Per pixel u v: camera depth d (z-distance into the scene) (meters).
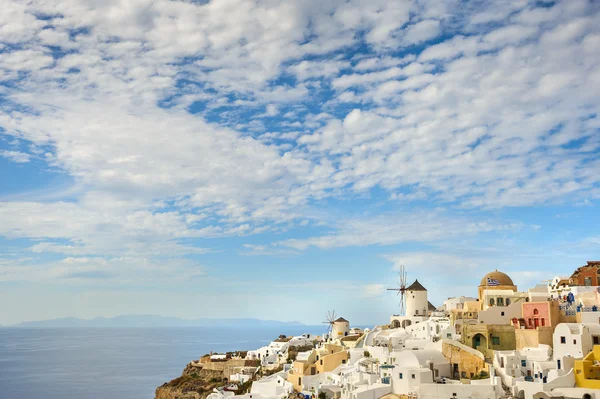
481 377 108.38
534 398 96.19
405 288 179.12
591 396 92.38
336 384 127.12
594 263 138.50
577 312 115.88
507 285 145.50
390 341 140.75
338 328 190.00
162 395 198.38
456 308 152.00
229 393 162.88
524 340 115.88
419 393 104.19
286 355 186.88
